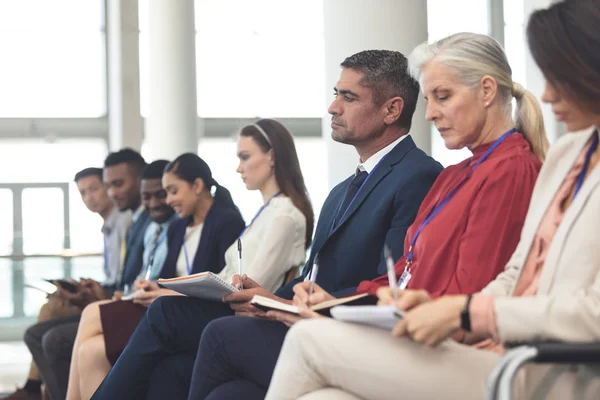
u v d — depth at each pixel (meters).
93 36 14.12
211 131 14.25
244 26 14.44
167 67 11.00
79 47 14.11
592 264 1.97
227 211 4.65
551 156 2.25
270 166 4.29
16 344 8.49
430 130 5.24
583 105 2.01
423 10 5.27
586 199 2.01
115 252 6.48
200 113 14.29
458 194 2.75
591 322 1.87
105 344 4.05
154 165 5.43
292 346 2.16
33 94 13.98
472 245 2.62
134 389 3.46
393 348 2.05
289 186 4.26
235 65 14.41
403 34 5.21
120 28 13.27
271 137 4.27
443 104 2.82
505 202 2.64
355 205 3.40
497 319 1.91
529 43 2.06
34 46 14.02
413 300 2.04
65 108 14.06
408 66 3.18
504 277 2.34
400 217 3.28
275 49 14.50
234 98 14.41
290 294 3.62
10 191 13.75
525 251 2.22
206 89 14.34
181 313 3.38
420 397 2.02
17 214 13.74
